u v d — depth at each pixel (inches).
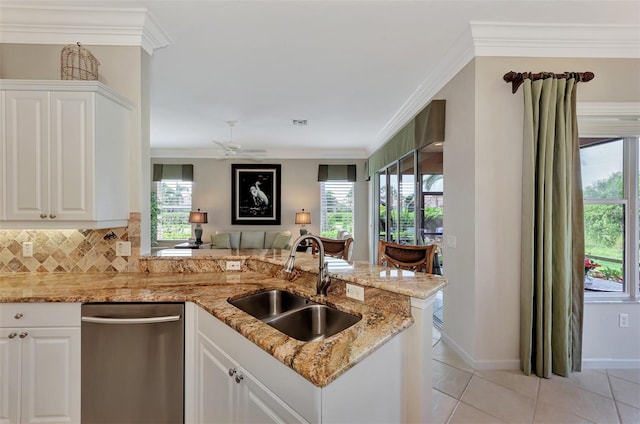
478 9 81.0
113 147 80.6
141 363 64.7
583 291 88.9
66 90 73.3
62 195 73.5
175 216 264.4
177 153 260.2
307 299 64.7
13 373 64.2
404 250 80.0
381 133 201.8
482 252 92.2
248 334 46.0
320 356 38.9
